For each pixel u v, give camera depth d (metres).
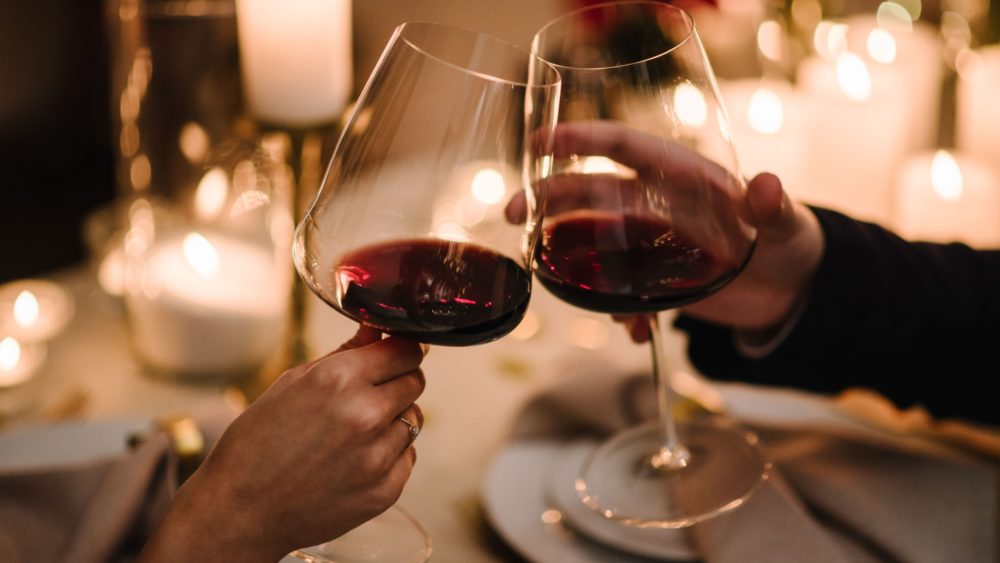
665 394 0.77
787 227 0.78
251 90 0.87
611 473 0.76
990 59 1.11
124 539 0.71
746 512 0.72
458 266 0.64
